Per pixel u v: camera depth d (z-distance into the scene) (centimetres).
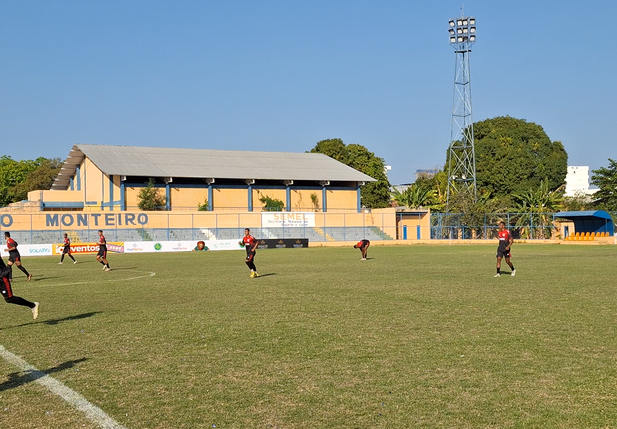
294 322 1363
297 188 8069
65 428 700
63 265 3838
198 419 724
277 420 717
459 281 2289
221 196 7600
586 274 2564
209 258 4409
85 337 1222
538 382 852
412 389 828
